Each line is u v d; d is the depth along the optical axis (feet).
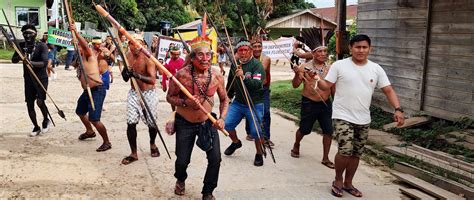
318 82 14.71
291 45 43.50
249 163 18.79
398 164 18.42
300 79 18.51
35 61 21.08
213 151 13.89
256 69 17.52
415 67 27.07
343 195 15.43
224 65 77.05
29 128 23.50
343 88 14.40
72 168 17.15
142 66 17.48
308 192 15.62
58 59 69.15
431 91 25.96
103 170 17.07
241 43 17.53
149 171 17.16
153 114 18.11
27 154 18.71
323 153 19.07
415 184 16.14
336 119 14.57
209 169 13.98
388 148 20.70
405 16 27.84
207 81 13.82
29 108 21.58
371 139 22.99
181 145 14.08
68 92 37.96
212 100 14.12
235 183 16.29
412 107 27.43
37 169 16.87
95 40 26.43
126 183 15.81
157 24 134.00
